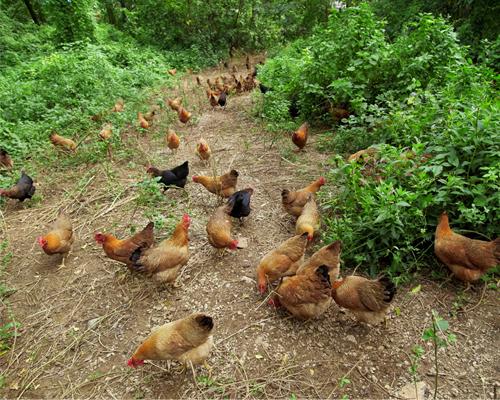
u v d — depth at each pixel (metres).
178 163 4.13
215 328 2.11
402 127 3.12
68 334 2.16
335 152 3.87
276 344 1.98
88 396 1.81
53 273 2.67
